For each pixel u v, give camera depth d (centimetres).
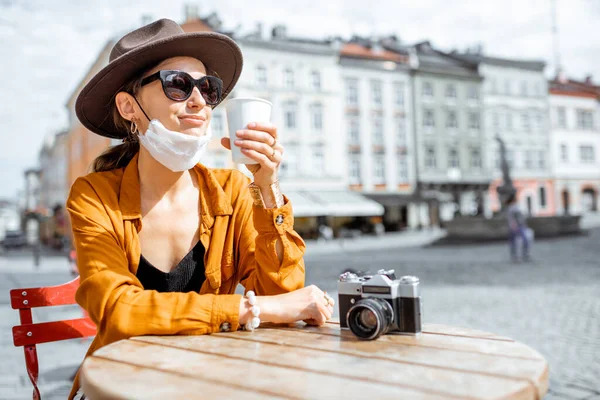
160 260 181
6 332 682
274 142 160
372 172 4491
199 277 183
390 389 96
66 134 4844
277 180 172
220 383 102
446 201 4662
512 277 1189
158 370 112
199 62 188
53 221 5366
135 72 182
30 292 205
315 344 135
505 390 95
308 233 4266
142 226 178
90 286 153
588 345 532
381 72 4544
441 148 4775
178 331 145
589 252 1766
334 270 1571
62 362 518
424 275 1314
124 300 147
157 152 170
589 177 5641
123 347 133
